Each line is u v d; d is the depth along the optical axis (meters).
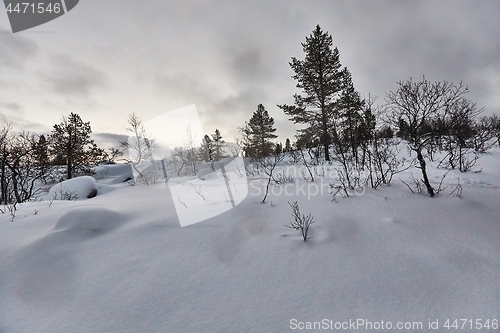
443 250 2.61
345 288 2.17
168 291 2.21
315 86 15.54
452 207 3.56
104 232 3.33
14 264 2.55
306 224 3.20
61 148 20.36
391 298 2.02
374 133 5.98
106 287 2.28
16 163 10.29
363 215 3.57
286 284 2.26
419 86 4.51
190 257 2.72
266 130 26.75
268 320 1.87
